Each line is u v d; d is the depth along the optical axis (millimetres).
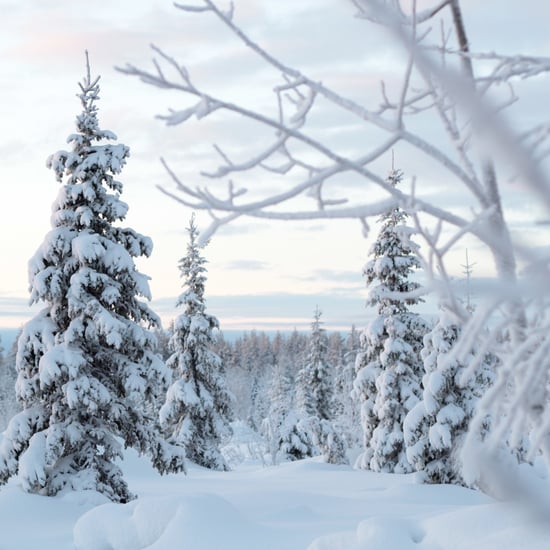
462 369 20344
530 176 1395
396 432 26234
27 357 17125
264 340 158000
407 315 27031
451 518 6000
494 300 1690
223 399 33344
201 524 8180
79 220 17703
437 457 21062
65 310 17391
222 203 2023
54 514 14844
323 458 32062
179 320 33156
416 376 26906
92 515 8875
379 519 6480
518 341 2012
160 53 2025
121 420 17500
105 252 17219
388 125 2043
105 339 17562
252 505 14727
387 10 1450
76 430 16531
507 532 4922
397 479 24031
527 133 1886
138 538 8477
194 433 32094
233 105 2035
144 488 20328
